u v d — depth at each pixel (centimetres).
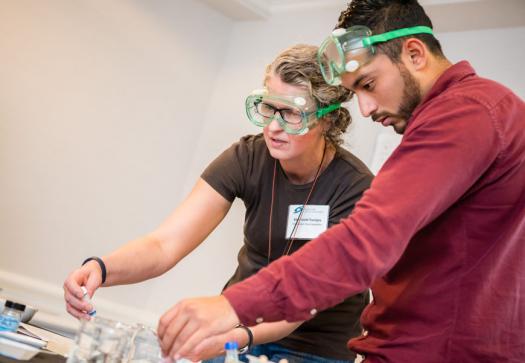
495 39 324
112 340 127
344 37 133
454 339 122
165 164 405
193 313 113
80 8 369
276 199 203
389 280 135
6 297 344
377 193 116
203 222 204
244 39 422
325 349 196
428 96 129
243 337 168
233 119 410
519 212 122
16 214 354
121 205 389
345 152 205
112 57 382
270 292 112
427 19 136
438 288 124
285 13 407
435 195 112
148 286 399
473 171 115
